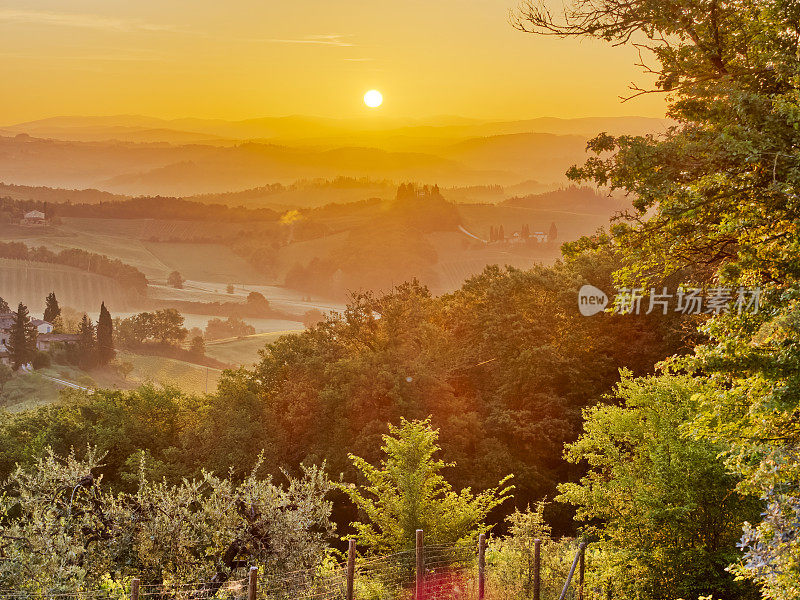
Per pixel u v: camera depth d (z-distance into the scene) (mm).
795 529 10922
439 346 57281
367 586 20359
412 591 20641
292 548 19672
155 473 46938
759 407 12516
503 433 51000
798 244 13805
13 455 50375
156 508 19453
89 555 18594
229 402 53250
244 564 19250
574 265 55156
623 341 52281
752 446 13336
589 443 23953
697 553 20344
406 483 25047
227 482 20172
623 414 22922
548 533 23281
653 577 20938
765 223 14523
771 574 10914
